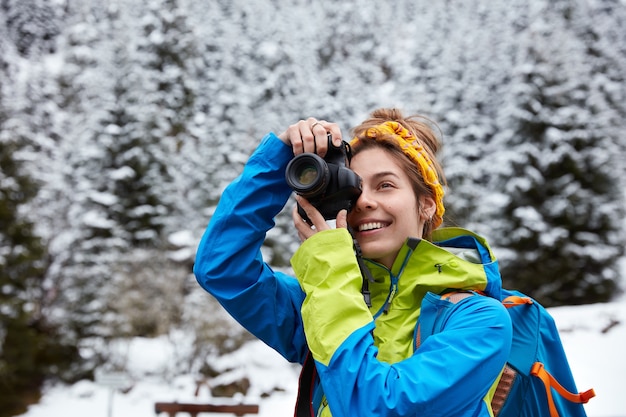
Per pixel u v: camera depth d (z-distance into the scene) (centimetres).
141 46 2612
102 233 1519
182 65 2631
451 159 2012
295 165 117
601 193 1648
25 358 1090
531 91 1714
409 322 116
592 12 2619
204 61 3108
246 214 124
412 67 3092
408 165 127
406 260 120
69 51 3064
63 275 1380
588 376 861
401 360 111
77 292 1352
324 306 106
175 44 2661
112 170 1641
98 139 1658
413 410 94
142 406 1089
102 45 2420
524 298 127
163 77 2533
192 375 1205
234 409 636
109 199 1573
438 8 3766
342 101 2634
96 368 1244
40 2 4581
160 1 2745
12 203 1149
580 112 1680
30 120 2319
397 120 142
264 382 1128
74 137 1853
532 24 2067
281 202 128
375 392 96
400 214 122
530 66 1750
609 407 724
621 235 1625
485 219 1645
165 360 1288
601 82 2295
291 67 2608
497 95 2252
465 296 113
